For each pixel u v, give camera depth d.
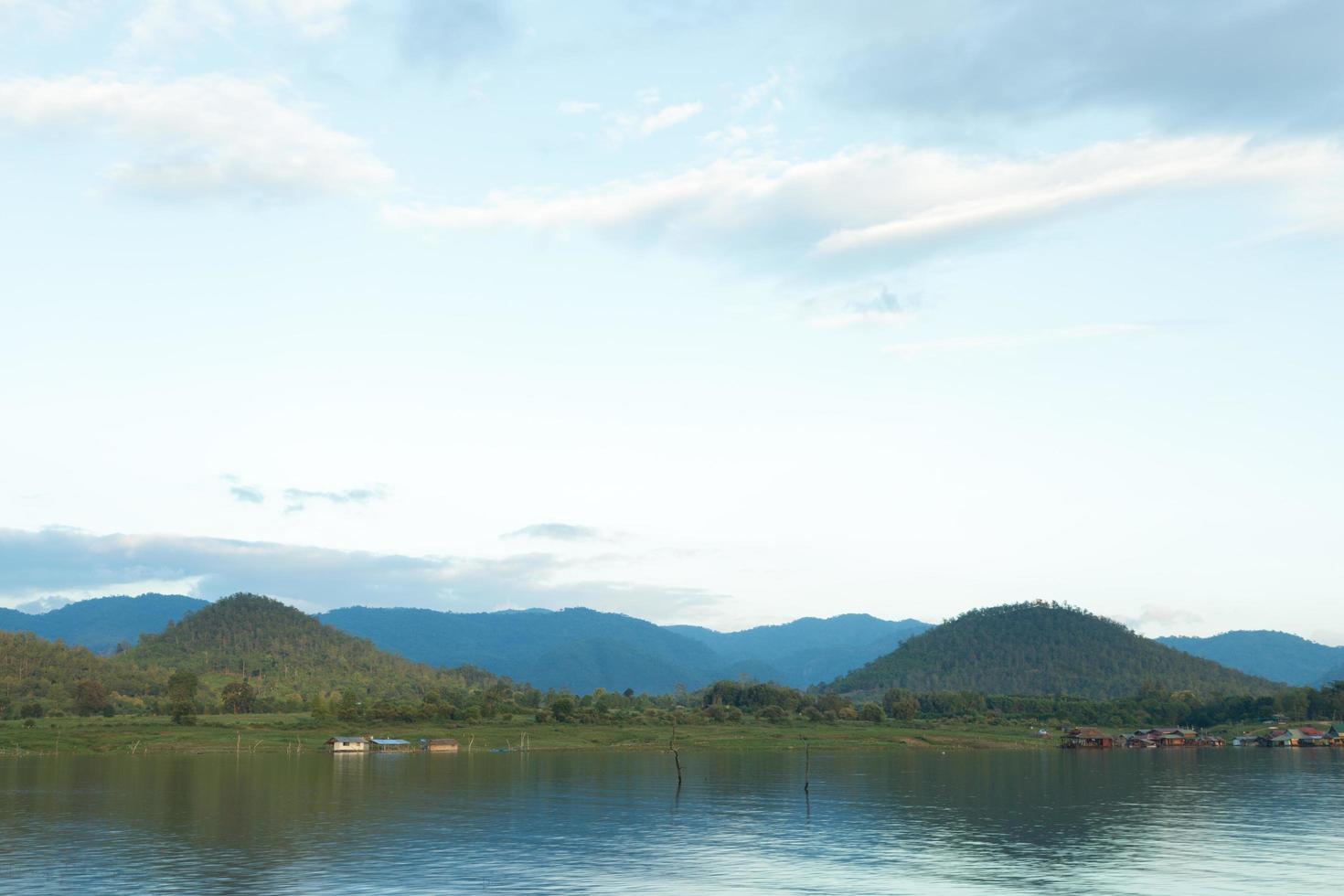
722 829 108.31
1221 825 113.88
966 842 99.88
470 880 79.06
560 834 104.25
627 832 105.88
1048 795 147.62
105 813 119.44
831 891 75.50
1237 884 79.12
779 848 95.12
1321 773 196.38
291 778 169.62
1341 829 109.94
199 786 153.12
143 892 73.81
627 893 74.44
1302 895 75.25
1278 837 104.12
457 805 130.25
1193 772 198.50
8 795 139.00
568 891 75.31
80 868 83.19
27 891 74.12
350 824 110.75
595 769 198.00
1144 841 100.75
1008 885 78.25
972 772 198.25
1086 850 94.81
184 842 97.00
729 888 76.50
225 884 76.88
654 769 198.88
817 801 138.62
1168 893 75.75
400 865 85.19
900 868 85.19
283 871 82.06
